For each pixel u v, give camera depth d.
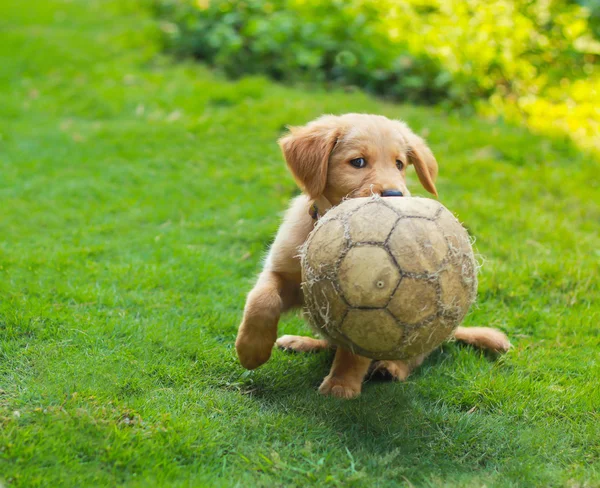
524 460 1.85
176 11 5.63
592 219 3.13
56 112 4.33
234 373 2.06
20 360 2.03
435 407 1.99
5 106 4.37
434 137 3.89
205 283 2.46
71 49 5.27
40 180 3.36
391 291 1.76
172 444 1.81
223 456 1.81
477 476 1.81
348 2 4.85
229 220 2.96
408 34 4.71
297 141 2.13
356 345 1.81
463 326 2.29
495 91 4.57
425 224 1.78
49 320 2.18
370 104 4.29
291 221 2.09
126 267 2.49
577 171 3.63
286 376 2.08
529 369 2.13
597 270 2.56
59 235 2.77
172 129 3.97
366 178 2.07
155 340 2.15
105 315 2.24
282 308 2.08
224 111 4.21
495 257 2.67
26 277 2.39
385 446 1.87
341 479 1.77
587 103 4.44
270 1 5.13
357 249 1.77
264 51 4.90
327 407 1.95
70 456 1.76
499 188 3.37
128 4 6.39
